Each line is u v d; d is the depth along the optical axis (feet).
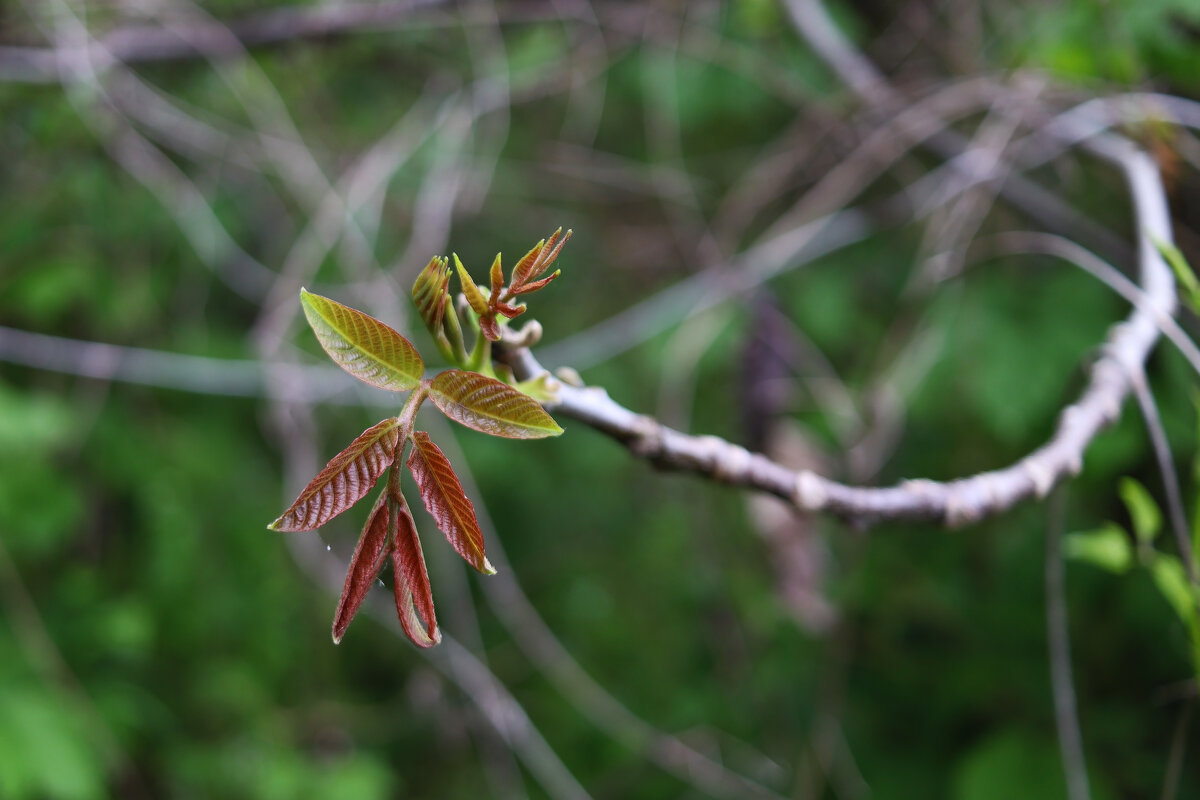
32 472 8.79
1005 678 7.70
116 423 9.70
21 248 9.18
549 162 10.57
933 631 8.34
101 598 9.57
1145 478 6.95
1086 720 7.39
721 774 9.01
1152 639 7.23
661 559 11.13
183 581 9.53
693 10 9.30
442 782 10.93
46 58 8.39
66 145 9.19
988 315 7.66
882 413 7.07
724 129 10.19
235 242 10.03
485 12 9.07
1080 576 7.48
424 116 9.59
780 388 9.02
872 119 8.43
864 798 7.89
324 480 2.63
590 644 11.04
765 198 9.03
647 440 3.06
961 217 7.20
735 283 8.49
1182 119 6.12
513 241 10.95
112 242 9.45
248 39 8.91
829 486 3.13
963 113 7.63
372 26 9.03
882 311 9.28
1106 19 6.30
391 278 8.16
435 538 8.48
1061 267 7.70
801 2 8.57
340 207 8.55
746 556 9.89
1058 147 7.08
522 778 11.06
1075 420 3.34
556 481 11.44
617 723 10.07
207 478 9.78
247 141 9.23
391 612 9.37
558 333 10.66
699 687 10.12
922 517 3.15
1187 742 7.13
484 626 11.58
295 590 10.21
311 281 8.48
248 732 9.94
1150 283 3.82
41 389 9.25
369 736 10.98
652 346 9.41
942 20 8.77
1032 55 7.12
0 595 8.51
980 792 7.23
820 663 8.91
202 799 9.57
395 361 2.68
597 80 9.89
